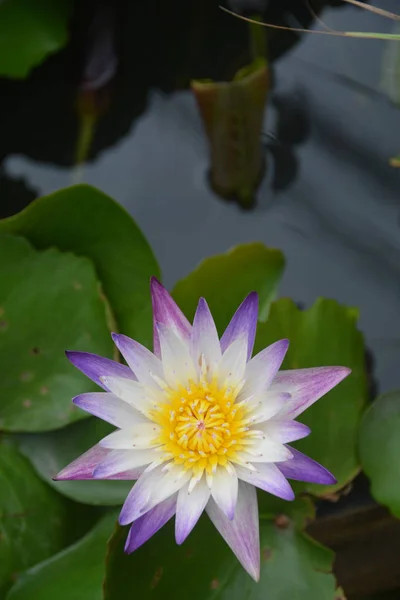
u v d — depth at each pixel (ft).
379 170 2.68
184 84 2.79
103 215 2.41
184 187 2.72
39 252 2.40
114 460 2.10
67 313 2.38
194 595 2.25
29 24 2.69
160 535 2.27
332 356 2.39
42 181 2.75
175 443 2.15
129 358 2.12
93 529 2.33
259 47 2.66
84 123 2.77
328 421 2.36
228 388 2.15
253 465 2.12
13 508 2.32
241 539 2.13
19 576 2.29
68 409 2.35
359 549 2.47
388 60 2.64
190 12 2.79
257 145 2.62
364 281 2.61
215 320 2.39
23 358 2.37
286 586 2.26
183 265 2.65
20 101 2.79
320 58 2.75
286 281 2.62
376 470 2.35
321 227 2.66
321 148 2.71
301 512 2.32
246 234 2.67
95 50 2.78
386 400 2.38
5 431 2.37
